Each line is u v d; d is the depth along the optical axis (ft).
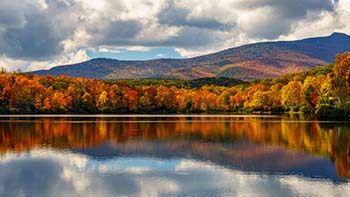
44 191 114.42
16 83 588.09
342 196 108.17
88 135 248.52
